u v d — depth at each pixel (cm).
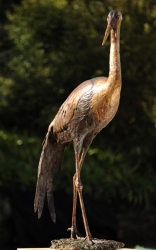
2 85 1736
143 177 1494
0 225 1330
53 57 1650
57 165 837
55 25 1688
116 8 1583
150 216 1398
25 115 1736
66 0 1680
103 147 1592
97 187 1404
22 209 1348
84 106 767
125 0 1573
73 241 779
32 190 1360
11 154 1474
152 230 1390
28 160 1455
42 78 1661
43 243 1341
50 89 1652
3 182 1361
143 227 1390
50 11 1675
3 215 1337
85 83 784
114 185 1420
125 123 1602
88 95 765
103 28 1580
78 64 1611
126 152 1575
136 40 1552
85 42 1611
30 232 1341
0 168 1391
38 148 1514
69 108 779
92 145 1587
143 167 1541
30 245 1341
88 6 1662
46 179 829
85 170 1437
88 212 1360
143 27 1566
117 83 760
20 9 1698
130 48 1553
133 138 1577
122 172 1462
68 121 782
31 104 1708
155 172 1534
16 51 1733
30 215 1345
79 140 779
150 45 1552
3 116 1752
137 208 1415
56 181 1381
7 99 1720
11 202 1351
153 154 1555
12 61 1720
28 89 1672
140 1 1572
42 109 1686
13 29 1722
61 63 1622
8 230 1337
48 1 1673
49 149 823
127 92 1572
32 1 1677
